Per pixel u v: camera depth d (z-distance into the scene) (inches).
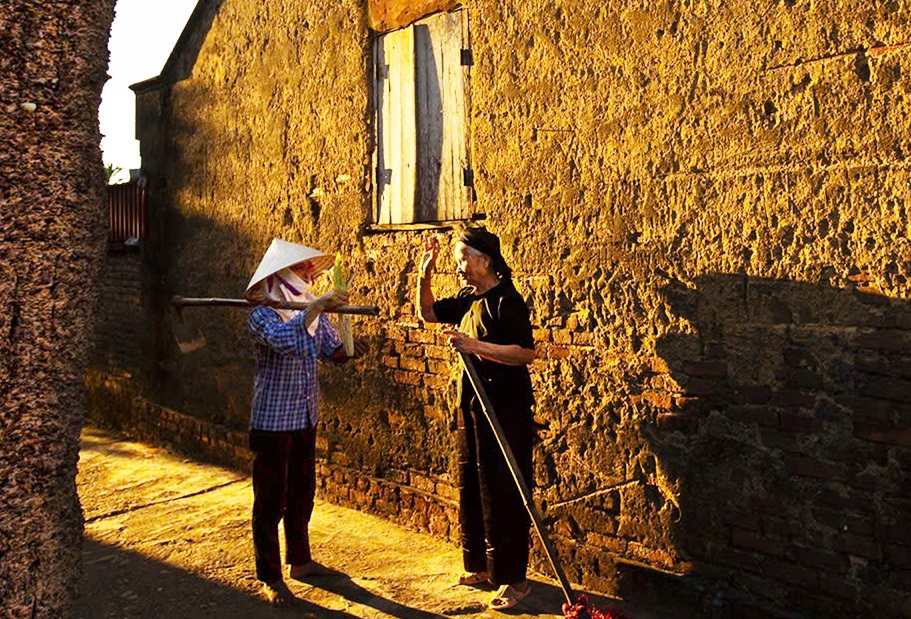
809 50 126.8
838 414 125.6
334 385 215.6
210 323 262.7
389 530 194.1
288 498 163.0
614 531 154.2
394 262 197.5
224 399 256.8
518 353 144.3
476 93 175.9
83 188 72.1
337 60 211.8
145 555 178.9
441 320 162.9
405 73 195.2
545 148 163.0
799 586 130.6
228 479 240.5
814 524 128.7
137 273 300.7
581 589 157.5
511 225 169.8
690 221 141.7
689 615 141.9
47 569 71.6
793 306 130.2
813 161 127.2
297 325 144.3
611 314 153.0
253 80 241.9
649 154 146.6
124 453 275.3
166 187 284.4
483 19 174.1
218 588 161.3
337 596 156.9
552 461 163.5
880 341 121.0
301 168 225.8
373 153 204.8
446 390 184.9
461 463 157.5
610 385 153.5
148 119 293.0
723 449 139.0
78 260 71.9
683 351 143.4
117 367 313.0
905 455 119.0
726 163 136.9
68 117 70.6
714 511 140.6
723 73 136.6
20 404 68.8
